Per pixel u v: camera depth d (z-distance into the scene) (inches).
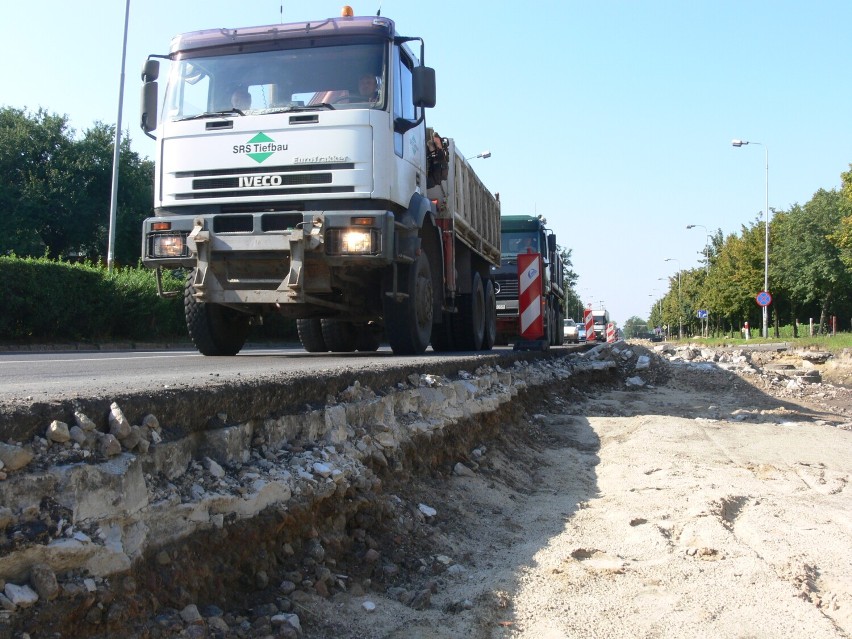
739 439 311.0
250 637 103.1
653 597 133.6
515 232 805.2
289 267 322.7
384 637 113.9
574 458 279.9
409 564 144.9
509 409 301.1
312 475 136.8
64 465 90.2
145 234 331.0
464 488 199.2
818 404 498.9
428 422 209.2
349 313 381.4
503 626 120.9
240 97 335.6
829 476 243.6
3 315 742.5
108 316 875.4
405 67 356.2
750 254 2095.2
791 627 121.3
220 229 325.7
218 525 111.2
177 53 349.4
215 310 377.1
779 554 159.2
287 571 122.0
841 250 1568.7
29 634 78.8
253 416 135.5
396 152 334.6
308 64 335.6
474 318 500.7
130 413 106.0
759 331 2428.6
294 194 323.3
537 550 160.7
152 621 93.6
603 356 610.2
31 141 1521.9
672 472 241.8
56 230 1546.5
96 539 89.7
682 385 553.0
